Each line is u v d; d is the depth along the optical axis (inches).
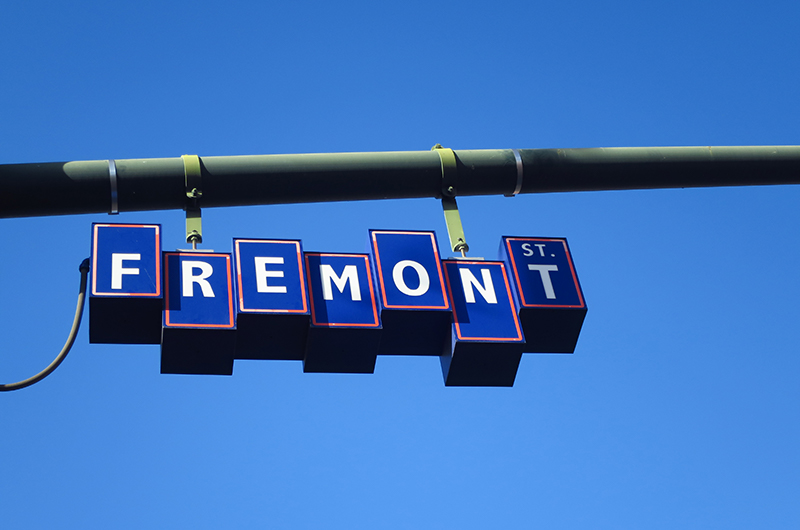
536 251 298.5
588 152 325.7
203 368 282.2
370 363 286.7
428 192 317.4
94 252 279.1
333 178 308.2
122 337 281.6
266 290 278.4
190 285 278.8
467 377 290.0
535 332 294.7
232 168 302.4
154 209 302.8
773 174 335.0
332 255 288.8
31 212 294.7
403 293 284.7
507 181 320.2
